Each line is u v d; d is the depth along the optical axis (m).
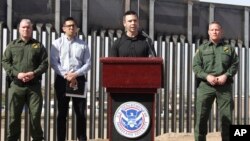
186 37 12.04
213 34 7.85
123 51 6.98
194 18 12.16
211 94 7.86
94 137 11.02
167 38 11.81
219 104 7.89
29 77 7.68
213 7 12.27
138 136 5.61
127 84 5.55
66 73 8.21
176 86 11.94
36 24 10.48
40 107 7.85
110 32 11.23
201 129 8.05
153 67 5.55
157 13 11.73
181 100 12.02
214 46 7.90
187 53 12.04
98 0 11.14
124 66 5.56
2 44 10.16
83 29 10.92
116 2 11.33
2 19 10.22
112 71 5.57
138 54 6.96
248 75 12.69
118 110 5.61
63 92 8.26
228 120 7.87
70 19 8.38
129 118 5.61
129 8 11.38
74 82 8.21
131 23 6.97
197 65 7.96
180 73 12.00
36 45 7.80
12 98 7.80
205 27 12.28
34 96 7.79
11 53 7.79
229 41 12.51
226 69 7.86
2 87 10.14
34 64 7.80
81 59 8.37
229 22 12.50
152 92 5.57
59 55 8.33
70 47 8.34
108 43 11.20
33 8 10.48
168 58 11.82
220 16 12.42
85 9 10.90
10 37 10.21
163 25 11.79
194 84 12.00
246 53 12.64
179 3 11.97
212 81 7.73
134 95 5.61
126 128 5.60
